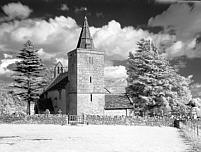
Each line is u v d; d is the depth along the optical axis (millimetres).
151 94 59938
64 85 72125
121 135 34094
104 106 68688
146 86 59906
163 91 60219
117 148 22969
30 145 24797
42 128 44562
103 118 55406
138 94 62656
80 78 67250
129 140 28672
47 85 85062
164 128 48375
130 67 64062
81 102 66750
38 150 21875
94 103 68000
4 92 83312
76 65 67562
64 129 42969
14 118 55281
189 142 26734
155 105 60938
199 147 23375
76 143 26172
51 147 23531
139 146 24172
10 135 33656
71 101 68812
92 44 71312
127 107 69312
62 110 72312
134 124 54938
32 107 78125
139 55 63031
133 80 62781
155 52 63219
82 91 67062
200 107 65188
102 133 36750
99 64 69812
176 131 41062
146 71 62625
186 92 66938
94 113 67688
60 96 73812
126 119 55125
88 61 68500
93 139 29594
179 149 22406
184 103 65750
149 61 61719
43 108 74938
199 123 52062
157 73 61062
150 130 42562
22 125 51406
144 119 54938
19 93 64875
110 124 55062
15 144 25453
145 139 29656
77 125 52938
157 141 27812
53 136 32625
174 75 66062
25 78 65062
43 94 83250
